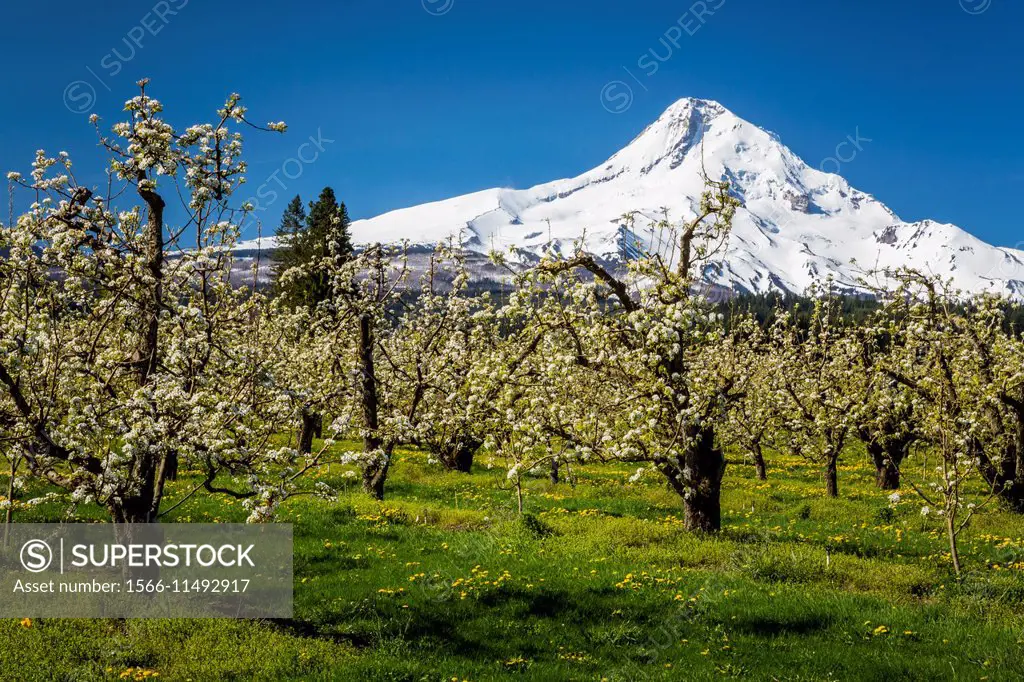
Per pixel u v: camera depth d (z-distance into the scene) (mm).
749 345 34875
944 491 18078
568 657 12578
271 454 13133
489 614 14414
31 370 12523
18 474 19359
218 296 15891
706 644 13352
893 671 12016
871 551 20500
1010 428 26062
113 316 14547
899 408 30406
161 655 11492
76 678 10359
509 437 23641
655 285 20484
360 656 12000
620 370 21672
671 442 20203
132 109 13516
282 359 24141
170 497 24078
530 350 22422
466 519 24422
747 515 26594
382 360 31156
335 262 28172
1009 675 11742
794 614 14570
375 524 22047
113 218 13734
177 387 12367
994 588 16234
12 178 13164
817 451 33406
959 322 24234
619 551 19328
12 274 12961
